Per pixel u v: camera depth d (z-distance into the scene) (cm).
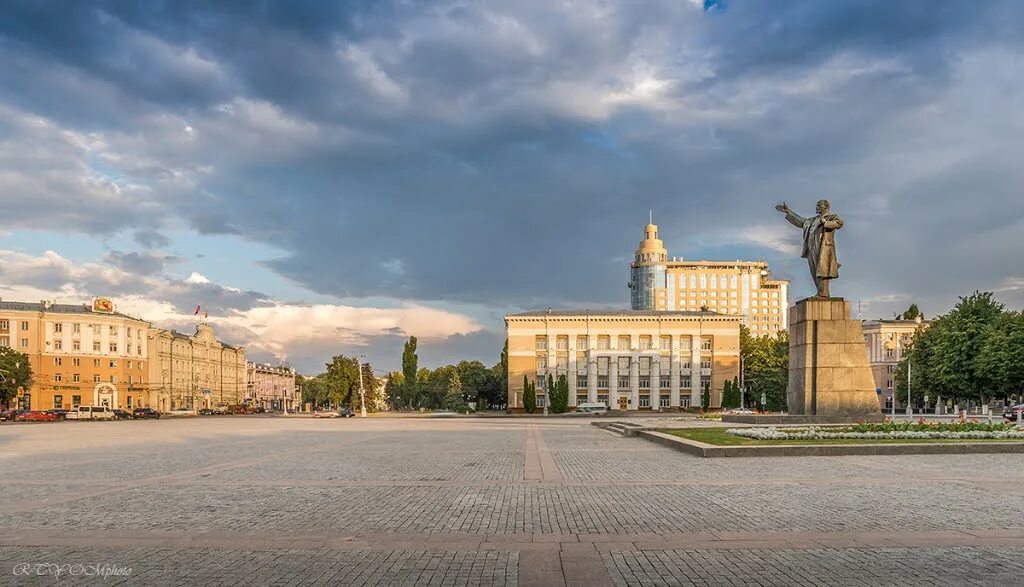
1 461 2205
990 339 6881
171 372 13150
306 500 1310
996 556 854
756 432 2555
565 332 11950
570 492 1393
